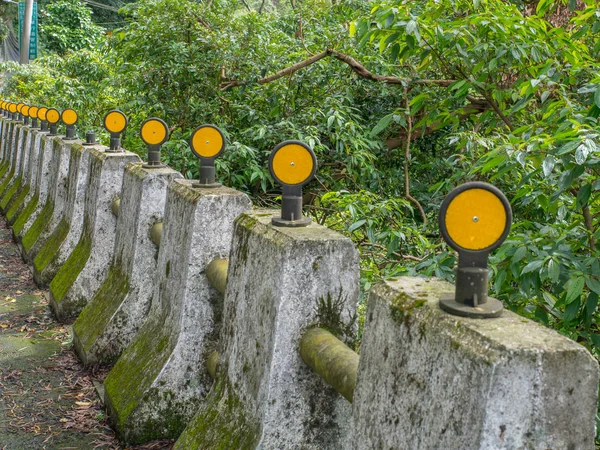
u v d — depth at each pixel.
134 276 3.57
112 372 3.15
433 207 5.25
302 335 1.87
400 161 5.89
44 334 4.30
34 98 12.68
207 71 5.91
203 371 2.78
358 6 6.36
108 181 4.44
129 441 2.74
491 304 1.26
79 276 4.49
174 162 5.77
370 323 1.43
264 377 1.90
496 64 3.79
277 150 2.00
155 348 2.91
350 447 1.48
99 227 4.48
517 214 4.17
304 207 5.47
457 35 3.76
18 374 3.60
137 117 7.56
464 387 1.13
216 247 2.70
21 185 8.46
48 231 5.95
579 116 2.71
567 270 2.47
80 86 10.83
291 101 5.63
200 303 2.73
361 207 4.19
